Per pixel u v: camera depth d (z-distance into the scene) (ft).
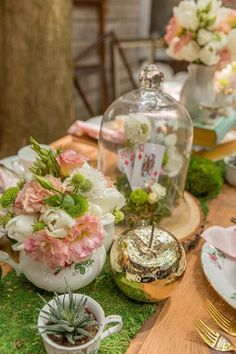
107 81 8.30
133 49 9.06
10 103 4.80
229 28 2.76
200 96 3.03
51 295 1.74
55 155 1.68
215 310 1.74
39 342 1.51
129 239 1.73
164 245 1.70
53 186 1.51
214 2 2.64
